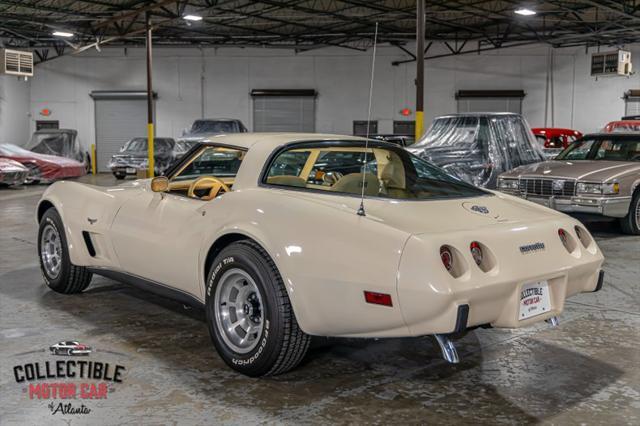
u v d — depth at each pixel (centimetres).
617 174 738
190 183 404
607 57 1870
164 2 1502
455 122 945
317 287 274
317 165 360
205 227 328
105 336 367
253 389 291
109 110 2484
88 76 2467
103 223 404
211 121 1817
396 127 2412
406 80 2391
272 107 2447
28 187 1550
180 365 321
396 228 266
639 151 809
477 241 269
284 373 310
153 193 386
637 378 310
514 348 354
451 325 250
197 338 365
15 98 2366
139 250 374
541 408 274
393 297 254
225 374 310
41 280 512
